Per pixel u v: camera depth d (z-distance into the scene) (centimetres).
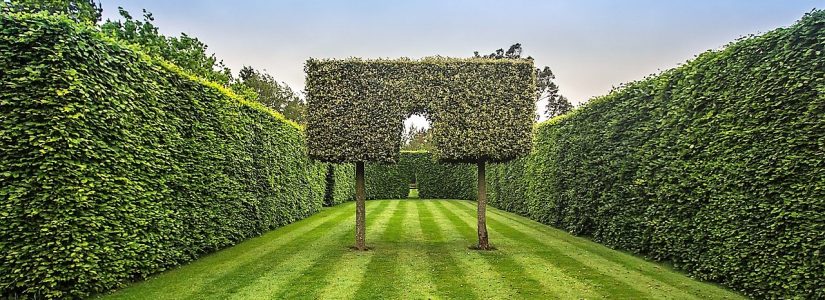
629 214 837
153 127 641
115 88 553
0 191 458
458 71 875
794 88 459
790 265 470
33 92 472
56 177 476
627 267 706
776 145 482
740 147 532
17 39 470
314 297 547
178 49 1903
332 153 855
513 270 690
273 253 845
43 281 470
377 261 766
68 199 484
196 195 772
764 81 500
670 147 686
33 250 471
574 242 970
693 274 646
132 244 579
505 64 878
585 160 1025
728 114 555
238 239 971
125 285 586
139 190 598
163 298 535
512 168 1738
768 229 496
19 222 467
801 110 460
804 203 448
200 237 786
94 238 520
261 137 1138
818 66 445
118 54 572
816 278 443
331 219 1495
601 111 968
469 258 788
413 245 936
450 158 874
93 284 527
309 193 1642
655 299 529
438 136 867
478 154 863
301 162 1525
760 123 507
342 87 865
